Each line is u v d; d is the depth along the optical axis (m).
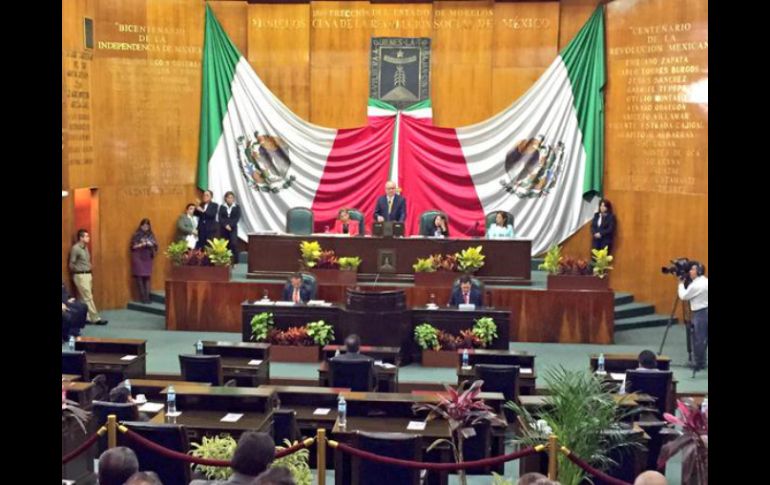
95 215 19.22
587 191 20.47
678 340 17.45
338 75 21.33
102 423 9.86
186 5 20.41
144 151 19.89
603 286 17.16
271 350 15.67
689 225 18.38
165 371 14.73
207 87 20.80
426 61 21.17
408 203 21.33
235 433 9.87
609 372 13.20
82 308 16.33
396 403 10.62
